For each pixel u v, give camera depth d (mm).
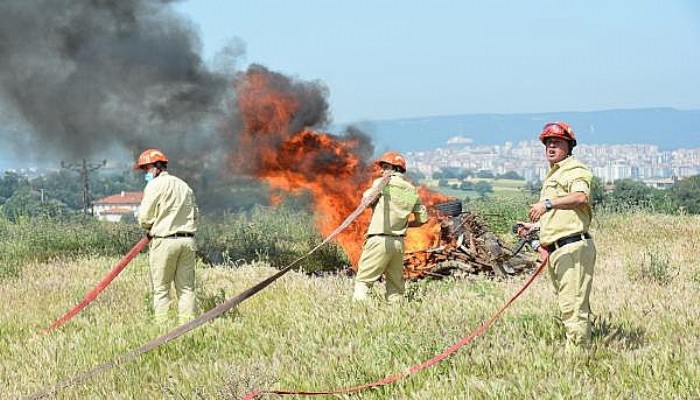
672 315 7914
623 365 6090
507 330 7203
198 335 7926
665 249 14133
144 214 8961
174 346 7562
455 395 5566
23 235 17359
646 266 11430
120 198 56812
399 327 7777
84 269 13672
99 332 8305
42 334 8562
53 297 10930
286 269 7031
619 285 10133
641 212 19984
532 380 5766
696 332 7195
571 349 6512
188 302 9102
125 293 10969
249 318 8766
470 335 6930
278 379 6258
